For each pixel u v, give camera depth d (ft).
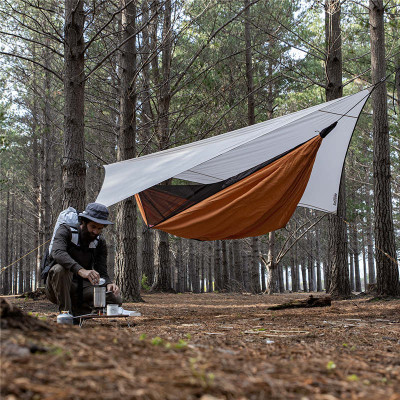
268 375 5.71
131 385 4.62
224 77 45.03
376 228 32.40
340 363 7.43
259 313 23.04
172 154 22.75
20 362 4.99
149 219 22.62
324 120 21.95
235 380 5.26
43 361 5.13
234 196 20.89
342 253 36.17
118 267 35.63
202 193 21.65
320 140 21.43
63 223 13.44
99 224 13.39
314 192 26.78
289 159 20.74
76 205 25.20
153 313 23.36
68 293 13.17
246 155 22.90
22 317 6.76
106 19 35.68
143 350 6.43
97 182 72.95
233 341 10.40
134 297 35.12
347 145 23.99
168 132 43.57
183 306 30.48
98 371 4.98
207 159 20.76
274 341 11.10
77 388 4.42
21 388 4.27
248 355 7.56
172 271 145.59
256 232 22.91
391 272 31.68
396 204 81.30
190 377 5.12
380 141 32.89
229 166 24.21
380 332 14.11
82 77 26.53
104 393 4.33
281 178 20.85
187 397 4.50
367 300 31.04
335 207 27.48
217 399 4.48
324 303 26.76
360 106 21.86
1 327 6.23
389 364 8.11
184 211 21.29
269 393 4.95
